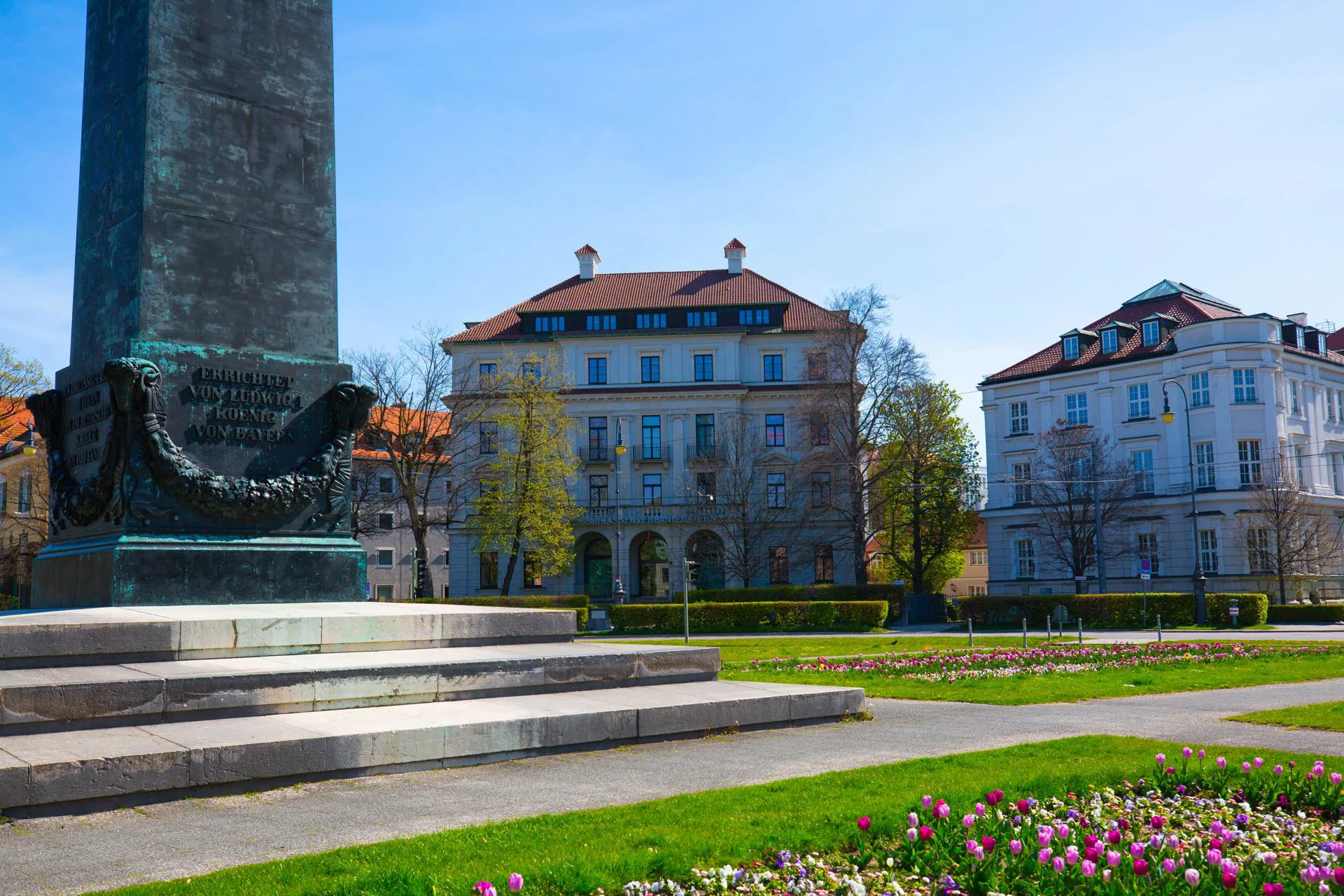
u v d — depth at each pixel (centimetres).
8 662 1025
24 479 5909
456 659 1182
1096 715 1322
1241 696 1552
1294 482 5284
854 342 5247
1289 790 775
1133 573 5656
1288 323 5775
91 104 1502
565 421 5409
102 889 596
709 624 4369
